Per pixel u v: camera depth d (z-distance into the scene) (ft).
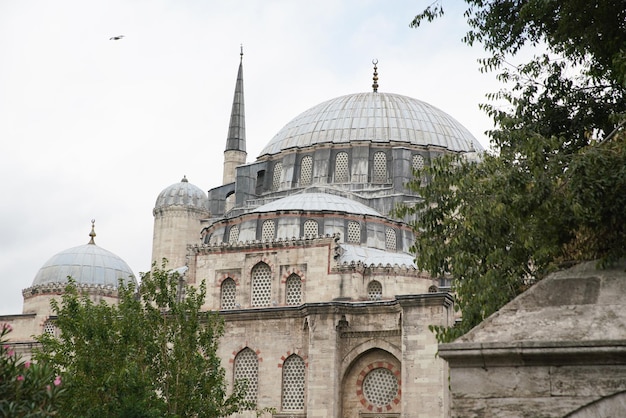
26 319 237.86
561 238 57.57
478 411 41.78
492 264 86.58
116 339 129.80
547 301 44.83
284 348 175.94
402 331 165.07
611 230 52.54
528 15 93.35
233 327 180.04
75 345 130.11
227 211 260.83
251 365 177.99
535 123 94.43
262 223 204.13
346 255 193.57
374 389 171.53
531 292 45.55
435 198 96.12
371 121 255.91
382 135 251.80
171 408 128.47
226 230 208.74
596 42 86.69
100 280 248.93
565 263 50.06
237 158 301.84
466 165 95.66
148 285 141.08
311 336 171.22
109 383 114.62
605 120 93.71
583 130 94.27
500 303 82.99
